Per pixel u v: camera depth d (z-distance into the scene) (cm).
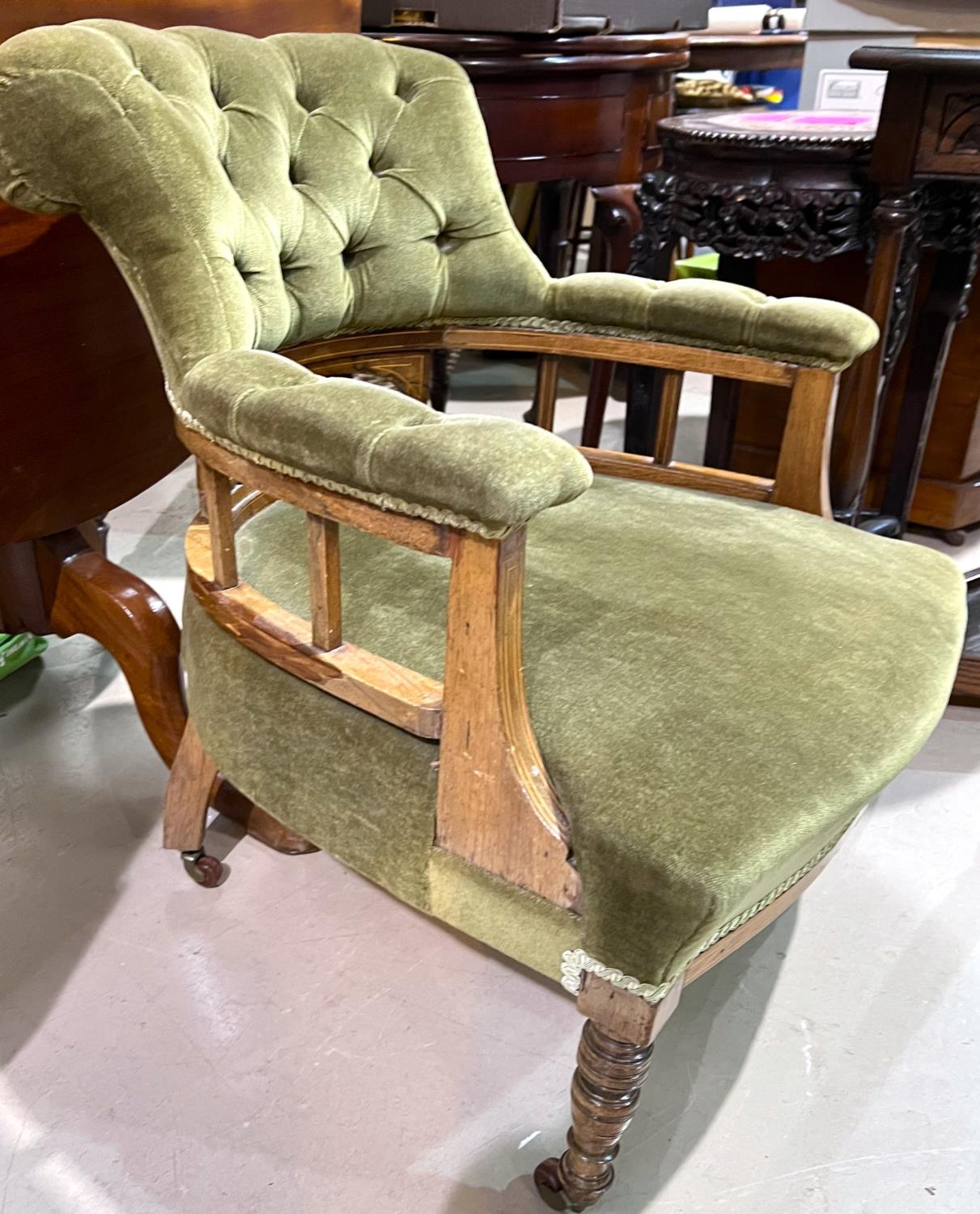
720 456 182
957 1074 93
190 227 76
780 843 58
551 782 62
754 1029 97
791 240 143
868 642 75
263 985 99
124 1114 86
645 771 61
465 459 55
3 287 95
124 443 114
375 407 62
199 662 82
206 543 87
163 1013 95
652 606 76
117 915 106
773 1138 87
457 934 106
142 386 114
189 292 75
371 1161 83
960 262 149
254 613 75
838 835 79
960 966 104
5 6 87
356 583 80
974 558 184
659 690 67
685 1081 92
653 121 171
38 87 71
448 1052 93
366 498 61
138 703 114
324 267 93
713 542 87
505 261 104
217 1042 93
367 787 71
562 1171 77
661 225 155
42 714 137
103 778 125
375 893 111
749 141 137
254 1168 82
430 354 110
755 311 95
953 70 120
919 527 193
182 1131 85
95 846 115
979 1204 82
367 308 99
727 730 64
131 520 187
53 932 104
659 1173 84
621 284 102
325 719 72
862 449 152
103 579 111
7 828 117
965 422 177
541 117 157
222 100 88
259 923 106
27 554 113
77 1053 91
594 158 167
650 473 108
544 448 57
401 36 144
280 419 64
